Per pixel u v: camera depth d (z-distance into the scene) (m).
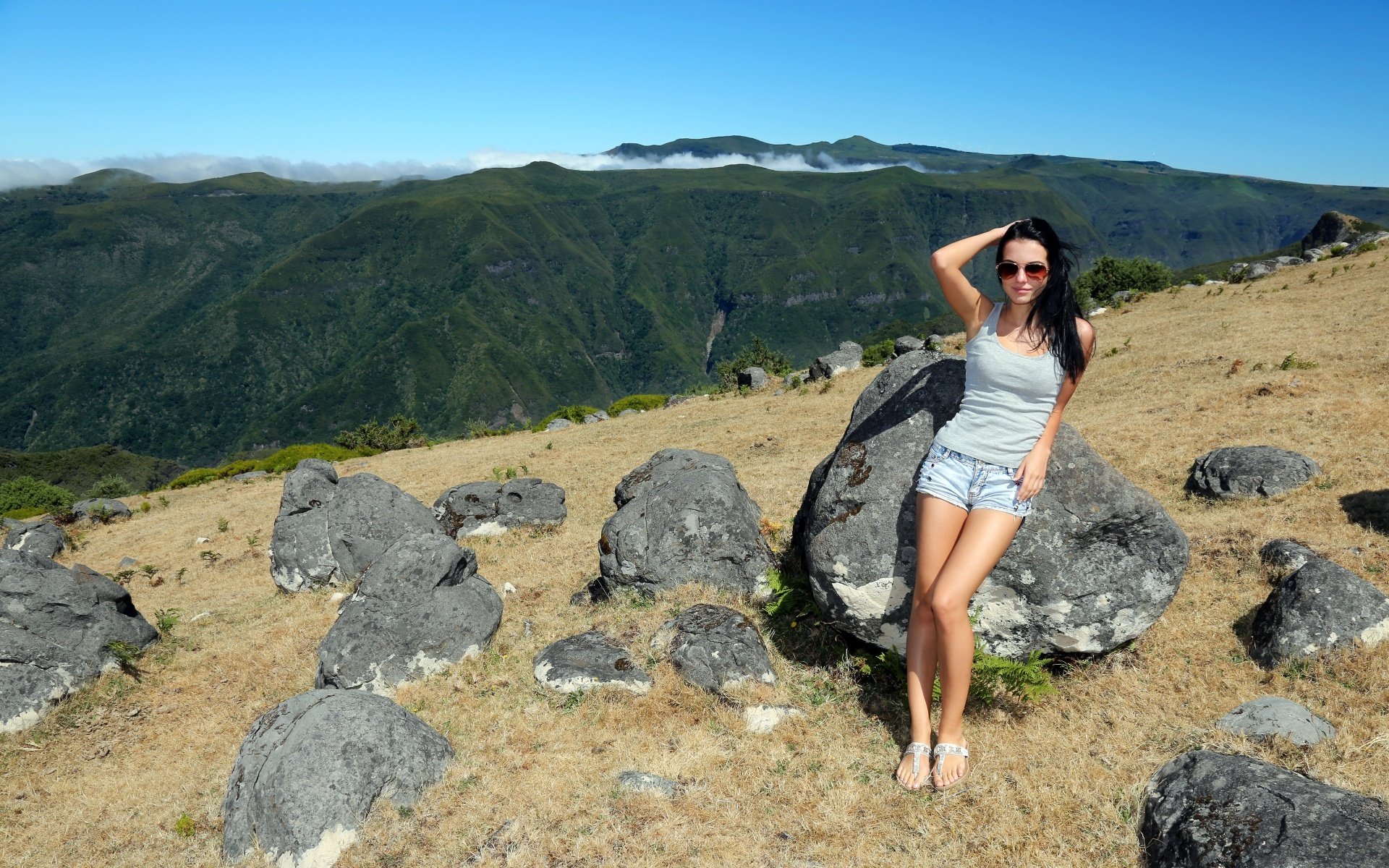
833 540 6.50
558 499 19.30
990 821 5.22
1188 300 37.75
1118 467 15.77
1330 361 20.44
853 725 6.68
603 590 11.30
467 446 38.38
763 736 6.68
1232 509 12.30
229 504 31.81
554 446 31.92
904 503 6.29
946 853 4.99
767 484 18.19
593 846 5.47
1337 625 7.11
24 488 40.50
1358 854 3.95
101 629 12.29
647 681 7.86
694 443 27.97
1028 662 6.52
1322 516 10.98
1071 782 5.50
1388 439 13.77
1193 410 18.73
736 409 34.28
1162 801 4.96
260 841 6.12
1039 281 4.15
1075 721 6.33
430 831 5.98
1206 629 8.09
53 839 7.80
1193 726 6.17
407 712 7.05
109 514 33.12
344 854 5.85
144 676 12.27
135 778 9.03
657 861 5.23
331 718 6.62
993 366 4.35
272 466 43.53
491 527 18.48
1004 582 6.43
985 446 4.39
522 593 12.88
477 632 9.81
